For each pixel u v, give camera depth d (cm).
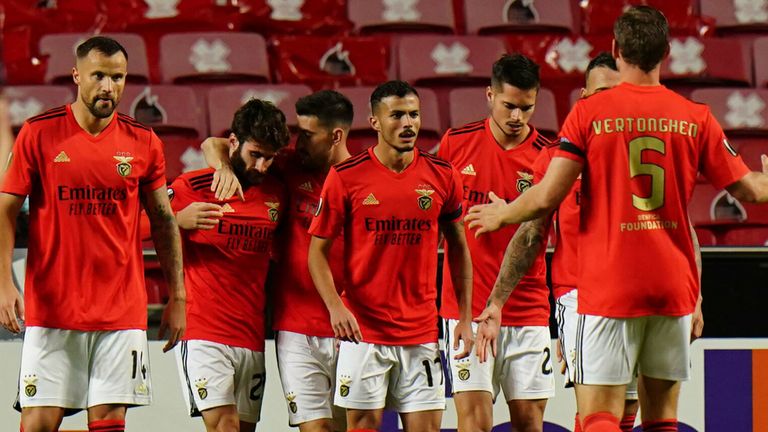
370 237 1844
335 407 2034
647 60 1509
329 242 1853
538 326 1991
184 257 1958
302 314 1972
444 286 1988
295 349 1972
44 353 1708
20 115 3173
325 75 3400
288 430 2092
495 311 1717
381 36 3512
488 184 2005
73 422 2091
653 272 1496
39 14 3450
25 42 3391
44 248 1708
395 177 1842
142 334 1755
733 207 3030
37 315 1712
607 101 1506
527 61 1952
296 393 1967
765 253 2084
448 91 3388
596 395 1530
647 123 1494
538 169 1905
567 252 1958
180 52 3375
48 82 3338
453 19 3594
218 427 1923
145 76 3350
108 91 1653
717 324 2088
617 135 1495
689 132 1505
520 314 1981
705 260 2086
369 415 1878
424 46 3406
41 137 1695
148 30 3491
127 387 1725
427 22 3550
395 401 1900
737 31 3650
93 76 1653
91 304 1712
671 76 3456
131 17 3491
